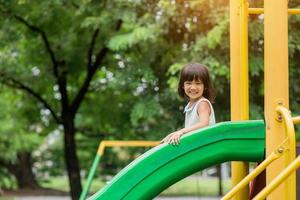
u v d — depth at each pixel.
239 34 4.69
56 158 26.34
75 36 12.42
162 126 10.67
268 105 3.67
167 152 3.81
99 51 12.65
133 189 3.79
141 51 10.71
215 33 8.98
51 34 12.49
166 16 9.78
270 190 3.14
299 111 9.43
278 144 3.59
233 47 4.71
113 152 20.70
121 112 13.13
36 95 13.55
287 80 3.65
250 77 9.48
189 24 9.90
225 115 9.76
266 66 3.69
